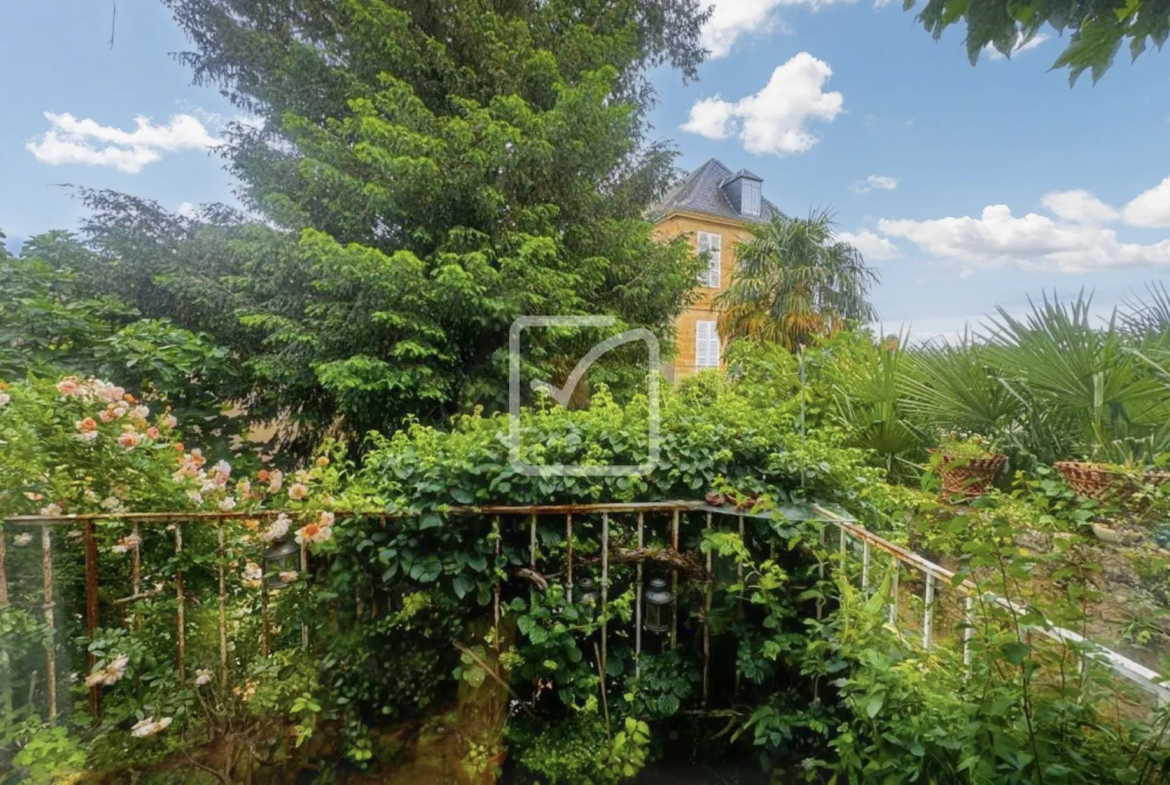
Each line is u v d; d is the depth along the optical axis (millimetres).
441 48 4688
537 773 1473
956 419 2740
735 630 1571
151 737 1330
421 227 4645
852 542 1510
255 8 4871
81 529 1424
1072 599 938
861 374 3092
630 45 5488
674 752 1566
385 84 4418
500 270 4484
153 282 4316
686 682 1562
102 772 1259
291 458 4676
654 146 6043
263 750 1390
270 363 4281
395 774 1428
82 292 3664
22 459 1401
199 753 1346
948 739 906
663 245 5836
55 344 2889
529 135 4621
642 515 1588
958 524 992
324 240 3867
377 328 4371
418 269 4207
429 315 4395
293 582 1487
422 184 4355
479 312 4359
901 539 1435
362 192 4344
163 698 1369
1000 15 1005
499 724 1506
